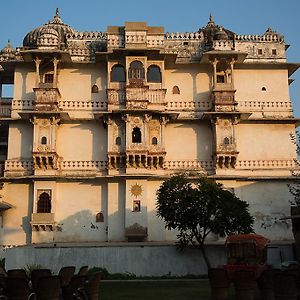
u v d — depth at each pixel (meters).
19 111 36.94
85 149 36.62
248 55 39.25
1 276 13.97
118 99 36.50
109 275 27.64
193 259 29.11
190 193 27.72
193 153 37.12
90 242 34.16
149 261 28.97
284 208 36.12
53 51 35.88
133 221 34.38
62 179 35.41
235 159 36.03
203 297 17.38
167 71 38.59
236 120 36.47
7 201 35.25
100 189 35.81
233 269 19.00
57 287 12.38
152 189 35.53
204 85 38.41
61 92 37.53
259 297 16.47
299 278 13.12
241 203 28.72
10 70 39.03
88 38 39.12
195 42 39.44
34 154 34.84
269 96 38.78
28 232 34.84
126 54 36.69
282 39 40.09
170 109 37.75
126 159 35.16
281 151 37.62
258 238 22.81
